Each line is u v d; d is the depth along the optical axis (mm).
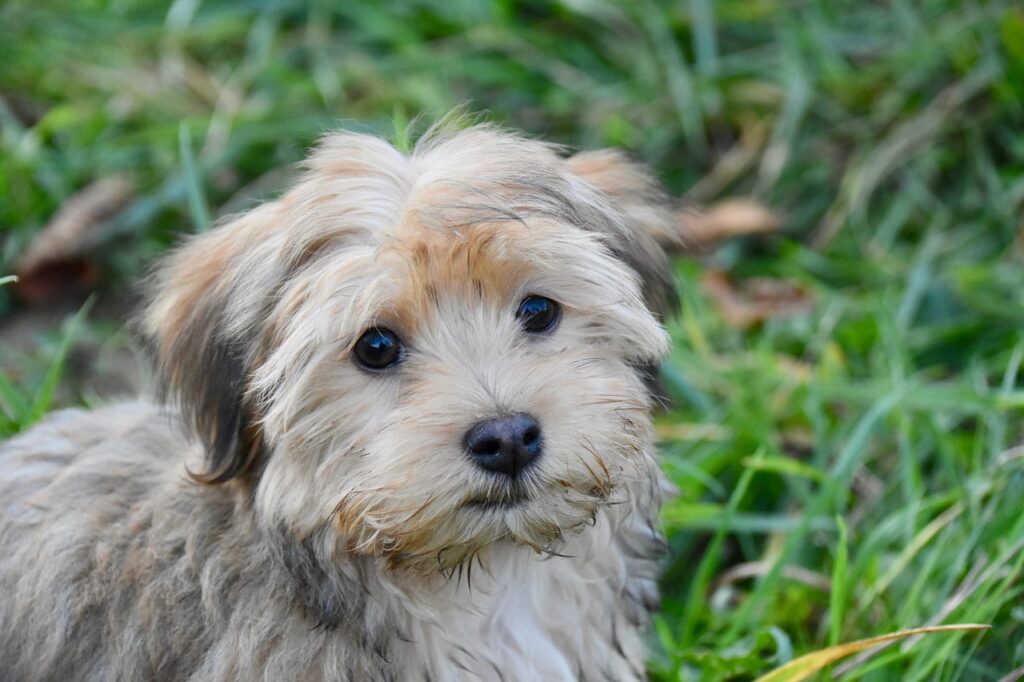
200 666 3402
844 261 6141
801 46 6918
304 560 3326
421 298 3141
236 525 3459
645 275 3717
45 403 4379
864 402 5168
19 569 3674
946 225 6164
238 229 3570
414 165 3359
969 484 4480
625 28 7086
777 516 4875
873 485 4902
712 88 6719
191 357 3490
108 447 3830
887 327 5344
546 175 3393
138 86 6805
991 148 6449
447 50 6949
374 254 3107
